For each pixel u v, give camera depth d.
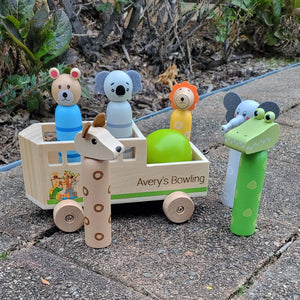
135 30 1.03
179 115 0.50
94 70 0.96
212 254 0.39
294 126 0.73
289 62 1.22
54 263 0.37
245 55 1.24
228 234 0.42
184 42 1.08
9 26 0.67
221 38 1.02
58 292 0.34
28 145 0.41
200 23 1.04
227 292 0.34
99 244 0.39
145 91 0.91
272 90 0.94
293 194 0.50
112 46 1.07
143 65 1.03
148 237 0.41
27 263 0.37
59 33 0.69
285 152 0.63
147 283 0.35
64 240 0.41
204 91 0.96
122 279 0.35
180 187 0.44
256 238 0.41
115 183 0.42
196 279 0.35
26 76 0.65
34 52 0.69
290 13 1.20
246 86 0.98
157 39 1.03
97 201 0.38
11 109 0.70
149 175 0.43
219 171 0.56
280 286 0.35
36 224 0.43
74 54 0.73
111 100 0.44
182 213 0.43
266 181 0.53
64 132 0.43
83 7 1.03
